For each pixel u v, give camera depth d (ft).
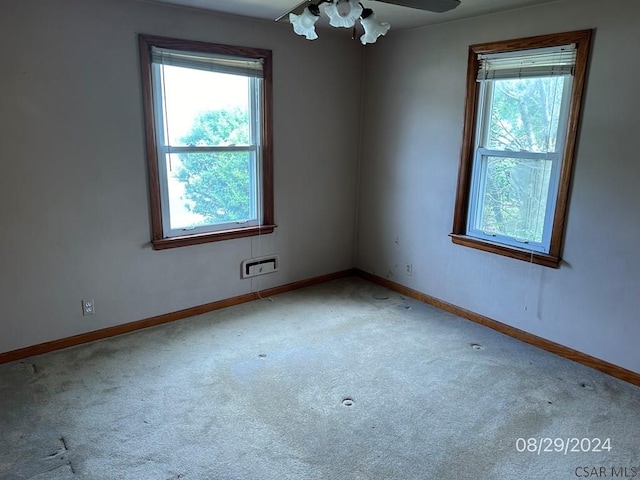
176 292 12.17
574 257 10.12
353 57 14.16
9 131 9.20
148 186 11.14
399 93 13.44
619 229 9.34
